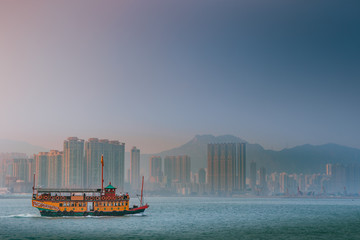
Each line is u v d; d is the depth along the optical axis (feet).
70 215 563.48
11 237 445.37
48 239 433.07
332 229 556.10
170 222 622.54
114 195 580.30
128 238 439.22
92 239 432.25
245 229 544.21
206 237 458.50
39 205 553.64
